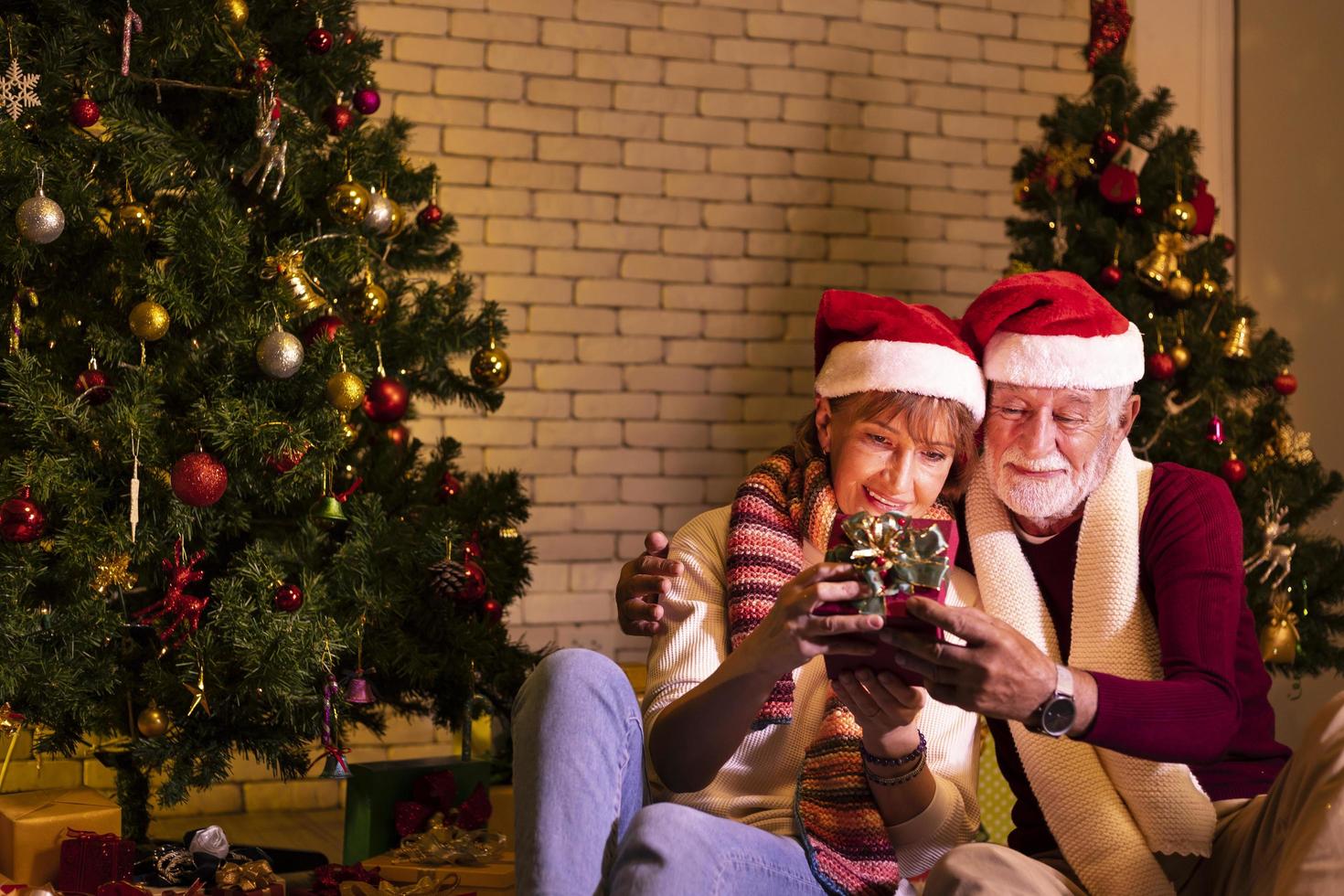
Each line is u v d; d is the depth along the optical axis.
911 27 4.17
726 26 4.02
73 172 2.29
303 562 2.47
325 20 2.69
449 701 2.70
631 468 3.94
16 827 2.09
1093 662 1.56
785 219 4.08
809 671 1.64
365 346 2.65
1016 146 4.27
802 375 4.09
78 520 2.24
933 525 1.35
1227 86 4.08
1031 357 1.57
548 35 3.86
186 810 3.38
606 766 1.41
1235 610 1.50
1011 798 2.60
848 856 1.49
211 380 2.35
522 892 1.34
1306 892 1.25
